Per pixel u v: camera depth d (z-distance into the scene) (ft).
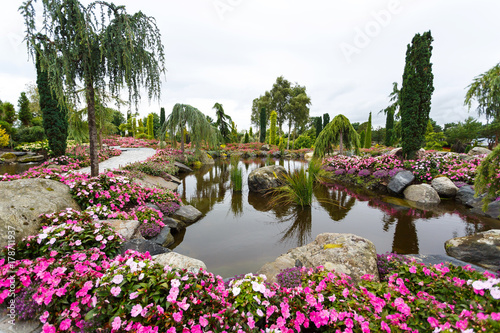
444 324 3.81
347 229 12.58
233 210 16.47
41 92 27.50
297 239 11.52
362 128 121.19
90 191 11.34
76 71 12.50
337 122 31.73
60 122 28.89
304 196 17.04
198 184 25.85
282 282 6.16
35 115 72.79
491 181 8.90
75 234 6.90
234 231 12.62
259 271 7.57
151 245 8.11
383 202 17.94
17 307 4.66
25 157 38.42
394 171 21.90
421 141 23.75
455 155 24.50
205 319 4.17
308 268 7.11
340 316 4.47
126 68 12.35
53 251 6.04
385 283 5.49
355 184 24.84
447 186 18.26
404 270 5.87
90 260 6.11
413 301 4.63
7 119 57.26
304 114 82.79
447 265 6.23
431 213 14.99
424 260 8.34
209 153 56.34
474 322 3.71
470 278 5.00
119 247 7.52
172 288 4.45
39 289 4.68
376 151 51.75
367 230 12.37
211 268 8.80
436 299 4.82
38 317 4.63
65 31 11.22
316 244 8.77
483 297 4.32
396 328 4.06
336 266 6.72
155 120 121.90
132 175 18.72
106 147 38.14
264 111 88.22
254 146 76.33
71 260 5.89
